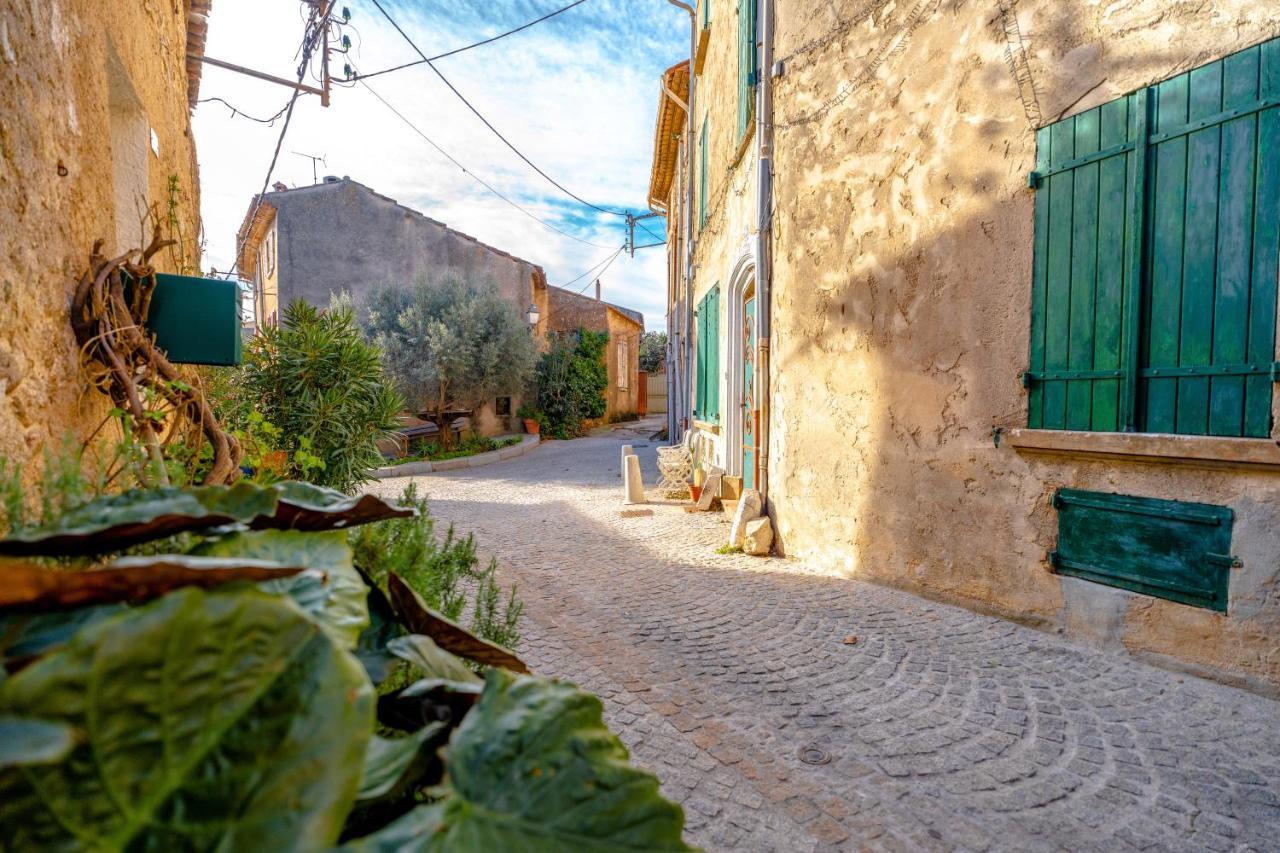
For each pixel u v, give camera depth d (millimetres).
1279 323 3096
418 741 1039
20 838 639
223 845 715
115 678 704
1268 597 3174
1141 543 3604
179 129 5422
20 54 1851
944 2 4492
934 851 2170
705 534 7121
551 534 7090
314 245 18578
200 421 3168
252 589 829
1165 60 3459
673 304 17859
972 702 3182
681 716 3045
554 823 938
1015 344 4164
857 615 4395
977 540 4402
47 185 2041
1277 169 3092
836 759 2699
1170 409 3479
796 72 5836
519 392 18062
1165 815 2342
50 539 1074
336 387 6188
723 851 2164
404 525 2035
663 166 16688
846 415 5316
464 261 20438
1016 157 4129
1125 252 3627
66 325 2201
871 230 5055
